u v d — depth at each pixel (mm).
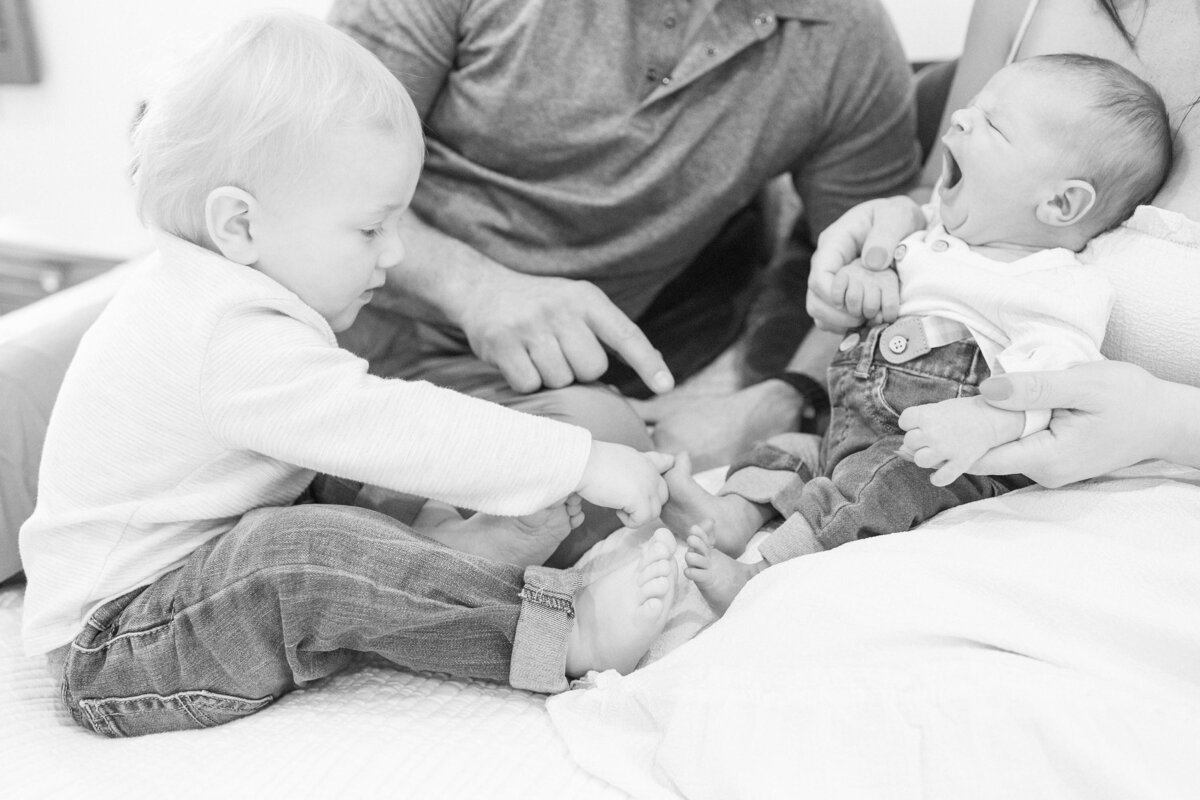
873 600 728
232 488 838
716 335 1383
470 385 1182
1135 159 850
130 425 815
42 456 884
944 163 932
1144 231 866
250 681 790
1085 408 750
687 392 1350
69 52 2174
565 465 835
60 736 793
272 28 849
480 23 1130
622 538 980
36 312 1182
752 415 1220
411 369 1244
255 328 806
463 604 787
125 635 793
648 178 1161
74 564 828
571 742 723
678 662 760
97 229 2244
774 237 1416
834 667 703
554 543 922
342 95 827
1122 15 977
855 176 1295
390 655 811
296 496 909
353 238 857
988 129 883
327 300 883
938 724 659
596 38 1124
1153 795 604
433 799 665
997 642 686
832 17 1170
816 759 673
